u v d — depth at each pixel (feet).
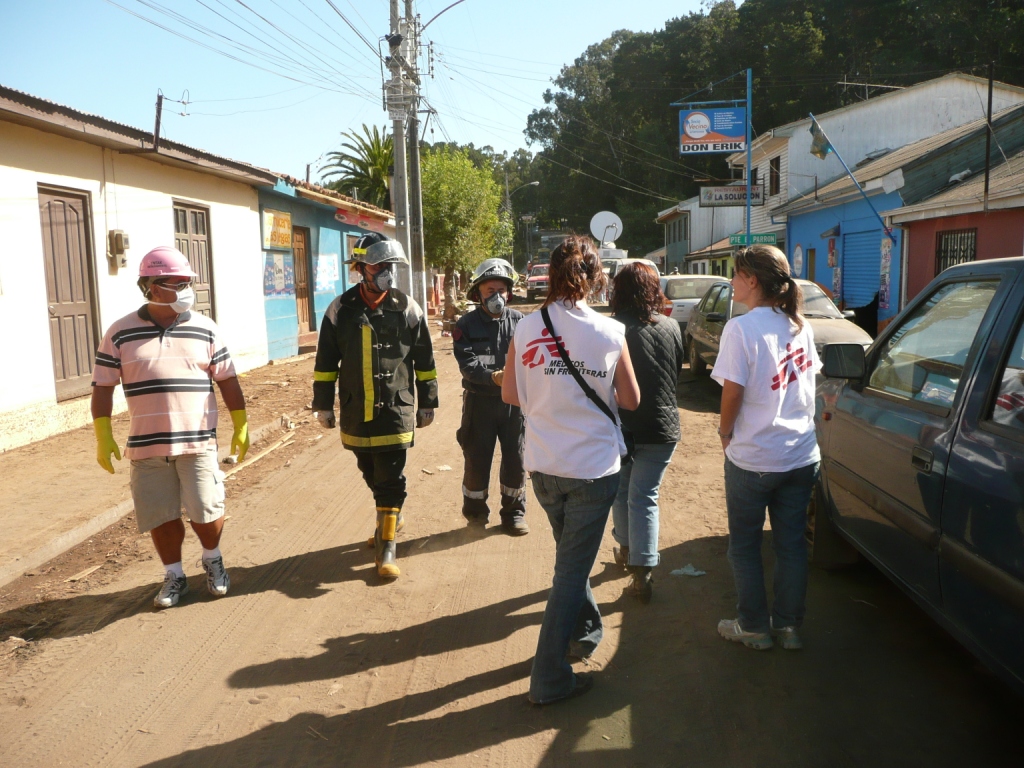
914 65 125.39
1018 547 8.28
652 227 184.85
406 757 9.66
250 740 10.10
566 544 10.52
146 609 14.01
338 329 14.96
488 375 16.20
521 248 286.46
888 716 10.28
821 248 74.18
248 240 44.70
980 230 45.70
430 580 15.11
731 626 12.34
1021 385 8.94
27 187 25.52
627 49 187.01
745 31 160.15
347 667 11.89
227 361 14.33
